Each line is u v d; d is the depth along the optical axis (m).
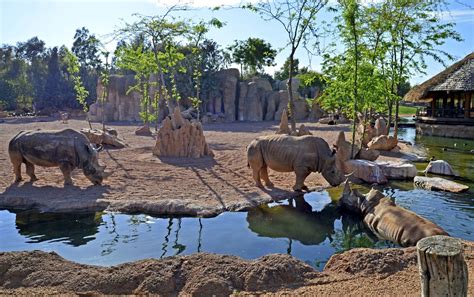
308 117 42.75
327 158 10.85
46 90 55.62
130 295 5.25
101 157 16.45
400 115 50.03
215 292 5.24
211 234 8.21
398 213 8.09
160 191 10.88
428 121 30.36
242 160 15.99
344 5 15.36
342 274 5.76
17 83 57.66
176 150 16.92
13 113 50.34
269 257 5.90
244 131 29.52
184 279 5.54
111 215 9.31
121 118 40.97
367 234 8.37
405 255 6.16
